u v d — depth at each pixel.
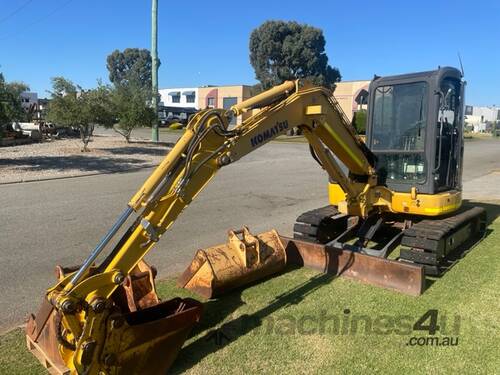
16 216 8.89
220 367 3.80
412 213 6.16
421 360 3.91
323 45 55.88
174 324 3.66
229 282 5.16
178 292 5.26
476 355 3.98
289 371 3.75
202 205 10.28
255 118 4.48
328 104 5.33
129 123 24.69
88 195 11.18
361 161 5.99
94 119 21.33
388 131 6.44
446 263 6.23
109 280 3.31
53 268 6.05
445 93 6.25
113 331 3.30
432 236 5.62
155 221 3.61
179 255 6.67
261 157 22.22
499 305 4.94
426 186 6.03
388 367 3.81
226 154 4.10
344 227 7.23
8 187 12.25
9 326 4.44
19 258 6.42
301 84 4.97
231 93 63.22
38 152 20.97
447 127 6.47
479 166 20.36
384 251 5.93
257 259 5.46
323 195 11.76
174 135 37.16
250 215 9.33
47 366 3.51
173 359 3.73
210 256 5.19
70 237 7.49
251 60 57.75
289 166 18.48
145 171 15.68
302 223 6.72
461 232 6.75
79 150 21.97
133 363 3.46
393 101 6.36
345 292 5.27
